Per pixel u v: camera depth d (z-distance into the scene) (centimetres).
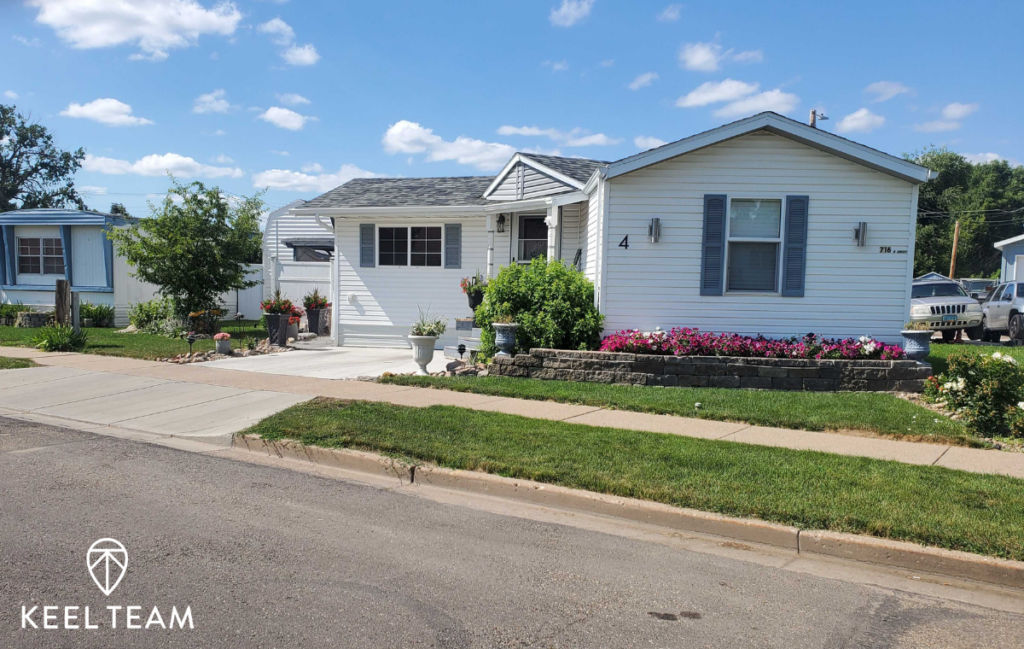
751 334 1146
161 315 1908
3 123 4775
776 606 400
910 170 1083
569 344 1155
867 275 1128
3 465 659
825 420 815
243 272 1995
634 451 680
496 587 414
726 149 1130
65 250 2181
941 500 540
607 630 363
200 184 1842
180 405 941
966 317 1802
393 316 1636
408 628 357
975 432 769
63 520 507
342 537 491
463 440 718
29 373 1189
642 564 460
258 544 471
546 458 654
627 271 1159
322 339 1797
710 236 1140
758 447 701
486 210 1477
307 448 716
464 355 1348
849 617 388
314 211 1606
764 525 507
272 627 354
